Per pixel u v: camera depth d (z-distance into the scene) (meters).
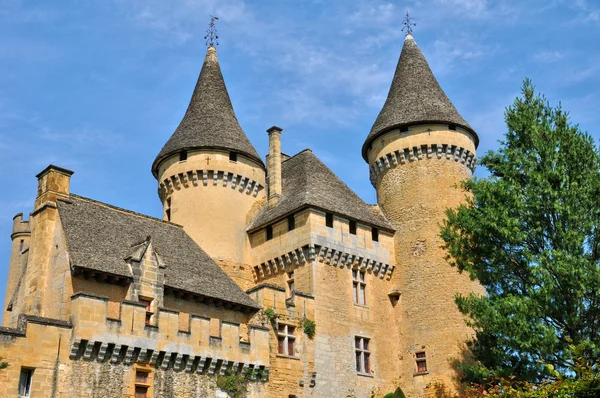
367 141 41.56
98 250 28.14
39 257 28.47
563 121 28.64
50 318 25.42
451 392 34.03
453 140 39.44
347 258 36.00
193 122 40.47
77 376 24.06
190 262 32.19
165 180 39.47
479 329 34.06
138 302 26.30
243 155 39.69
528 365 26.08
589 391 17.52
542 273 25.92
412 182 39.00
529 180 27.84
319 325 33.50
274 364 30.66
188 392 26.91
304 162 40.53
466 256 29.53
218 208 38.22
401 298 37.44
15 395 22.61
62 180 30.27
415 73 42.69
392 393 34.06
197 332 27.73
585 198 26.55
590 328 26.09
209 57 44.59
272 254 36.88
